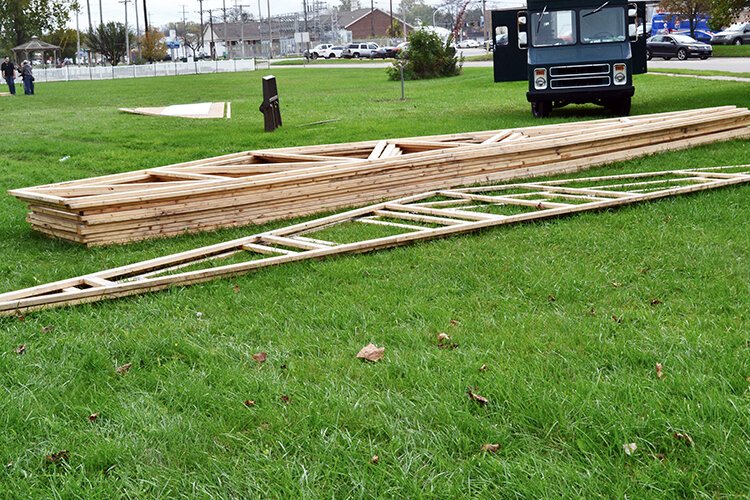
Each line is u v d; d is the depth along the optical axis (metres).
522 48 18.56
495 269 6.38
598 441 3.61
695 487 3.20
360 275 6.46
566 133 11.90
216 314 5.67
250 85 42.09
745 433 3.54
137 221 8.19
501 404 3.97
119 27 99.56
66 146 17.64
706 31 62.06
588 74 18.05
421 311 5.45
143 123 22.61
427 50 41.47
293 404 4.11
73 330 5.50
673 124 12.08
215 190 8.51
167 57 111.81
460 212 8.37
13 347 5.16
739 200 8.43
